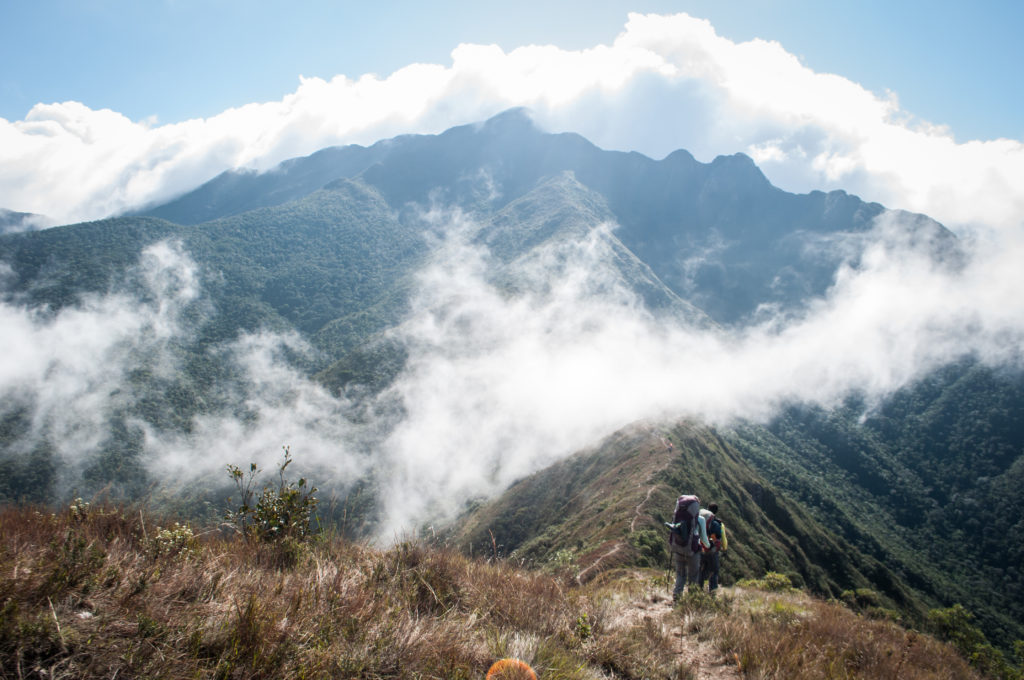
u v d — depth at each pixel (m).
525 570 6.16
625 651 4.43
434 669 3.07
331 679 2.66
